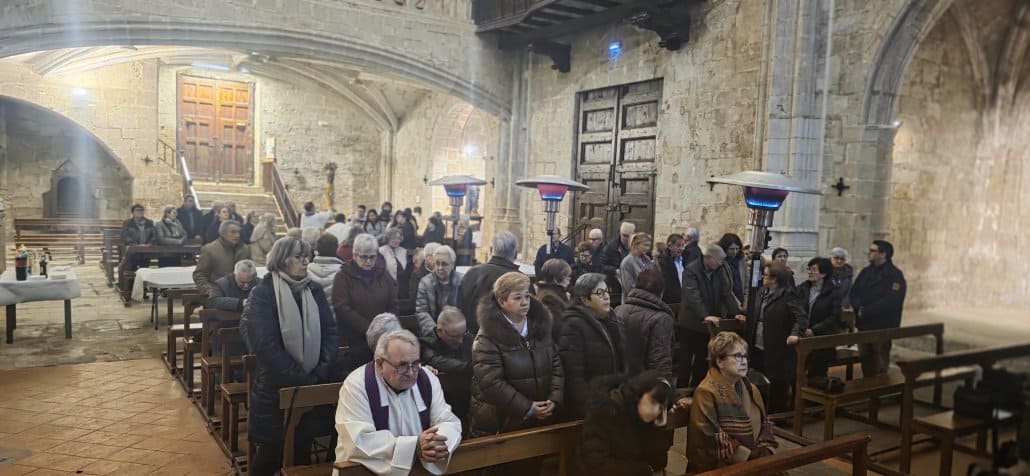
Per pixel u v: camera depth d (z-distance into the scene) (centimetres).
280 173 1755
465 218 886
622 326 302
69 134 1562
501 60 1197
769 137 719
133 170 1522
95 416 459
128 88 1506
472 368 323
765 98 745
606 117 1048
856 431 395
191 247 906
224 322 482
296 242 325
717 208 855
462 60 1165
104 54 1383
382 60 1105
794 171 693
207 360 459
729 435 287
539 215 1155
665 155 938
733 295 489
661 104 949
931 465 175
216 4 953
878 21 615
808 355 419
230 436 398
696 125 888
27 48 832
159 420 454
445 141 1633
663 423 255
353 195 1852
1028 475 99
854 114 644
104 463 380
